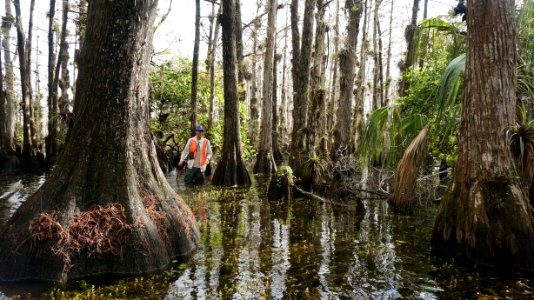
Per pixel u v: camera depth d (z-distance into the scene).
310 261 4.98
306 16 12.24
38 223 4.32
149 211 4.95
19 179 14.69
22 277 4.18
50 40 18.86
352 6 15.58
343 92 16.06
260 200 9.66
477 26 5.00
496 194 4.88
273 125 23.73
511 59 4.96
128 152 4.98
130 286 4.11
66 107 21.92
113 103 4.88
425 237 6.16
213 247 5.55
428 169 9.78
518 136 5.23
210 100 18.23
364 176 10.83
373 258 5.12
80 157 4.77
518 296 3.96
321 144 14.22
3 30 22.12
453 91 5.88
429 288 4.15
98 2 4.86
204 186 12.33
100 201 4.62
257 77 35.28
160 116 18.27
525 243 4.67
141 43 5.07
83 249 4.36
